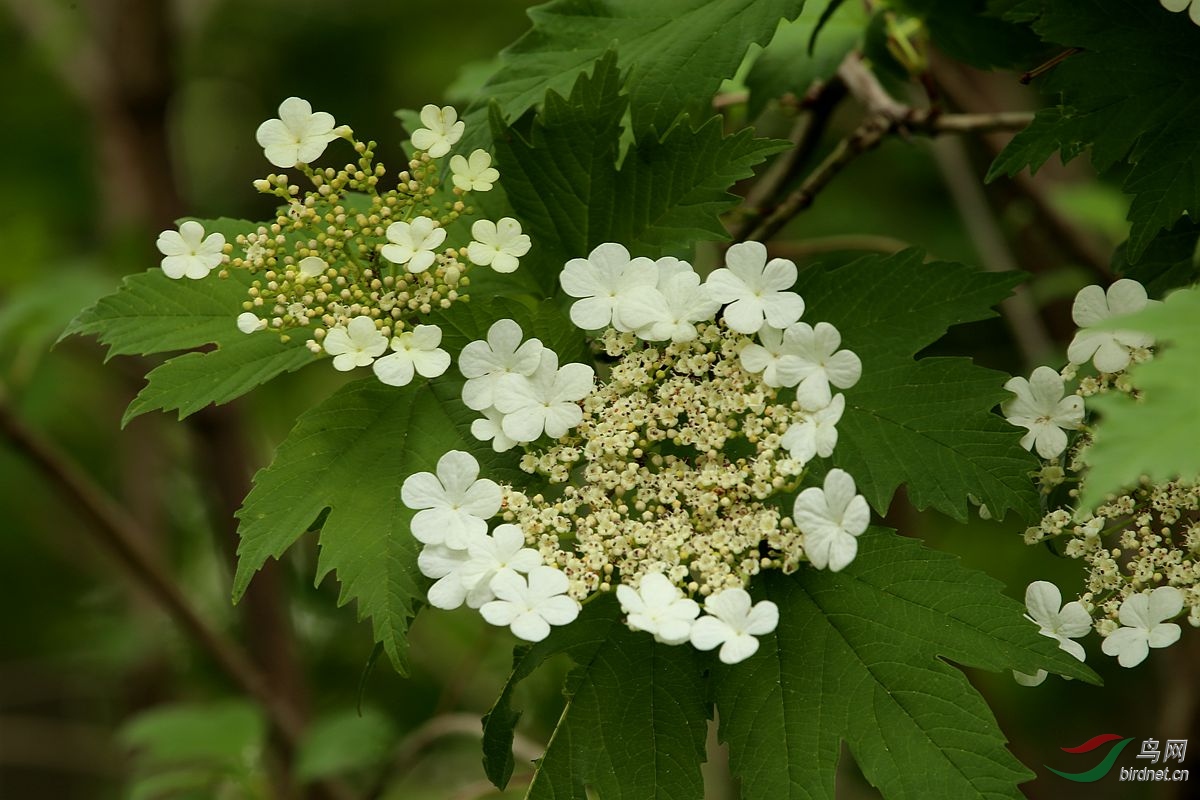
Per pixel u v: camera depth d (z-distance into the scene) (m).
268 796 1.28
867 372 0.87
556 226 0.89
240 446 1.50
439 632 1.52
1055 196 1.28
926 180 1.49
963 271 0.87
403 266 0.87
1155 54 0.87
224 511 1.49
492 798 1.10
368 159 0.86
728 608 0.82
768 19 0.88
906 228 1.46
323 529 0.85
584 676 0.86
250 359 0.88
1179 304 0.79
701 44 0.88
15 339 1.34
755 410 0.85
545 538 0.84
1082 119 0.87
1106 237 1.36
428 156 0.86
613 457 0.85
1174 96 0.87
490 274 0.89
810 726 0.85
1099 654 1.32
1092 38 0.87
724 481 0.84
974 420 0.86
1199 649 1.08
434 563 0.84
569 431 0.86
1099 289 0.85
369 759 1.23
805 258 1.29
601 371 0.89
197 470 1.55
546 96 0.88
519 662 0.85
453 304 0.87
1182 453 0.77
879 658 0.85
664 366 0.86
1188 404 0.77
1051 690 1.36
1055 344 1.26
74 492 1.32
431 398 0.87
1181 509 0.85
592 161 0.88
